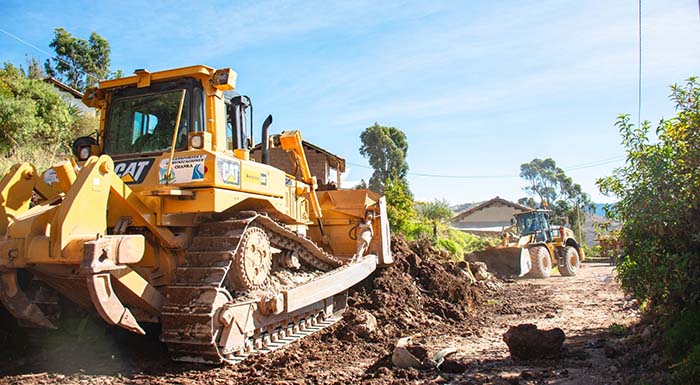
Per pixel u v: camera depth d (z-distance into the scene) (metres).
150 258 5.54
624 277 6.04
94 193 4.73
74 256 4.47
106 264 4.40
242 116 6.65
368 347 6.64
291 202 7.23
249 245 5.84
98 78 32.28
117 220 5.33
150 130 6.07
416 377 5.12
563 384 4.75
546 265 18.73
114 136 6.25
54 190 5.66
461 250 21.89
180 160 5.42
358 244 8.89
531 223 20.66
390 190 22.70
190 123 5.89
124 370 5.12
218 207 5.32
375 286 9.40
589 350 6.10
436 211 34.66
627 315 8.73
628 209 5.76
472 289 11.15
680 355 4.77
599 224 6.85
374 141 46.91
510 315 9.61
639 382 4.54
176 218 5.59
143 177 5.55
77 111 19.17
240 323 5.40
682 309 5.52
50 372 4.98
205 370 5.18
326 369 5.51
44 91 16.75
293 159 8.51
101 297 4.43
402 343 6.07
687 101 5.52
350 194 9.30
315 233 9.39
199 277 5.21
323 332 7.18
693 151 5.29
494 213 55.56
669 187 5.40
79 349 5.75
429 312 9.32
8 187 5.04
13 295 4.81
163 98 6.07
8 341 5.60
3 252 4.54
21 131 14.02
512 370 5.31
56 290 5.35
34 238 4.64
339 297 8.12
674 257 5.24
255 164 6.10
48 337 5.68
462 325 8.58
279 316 6.22
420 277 10.70
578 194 63.91
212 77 5.95
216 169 5.32
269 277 6.38
